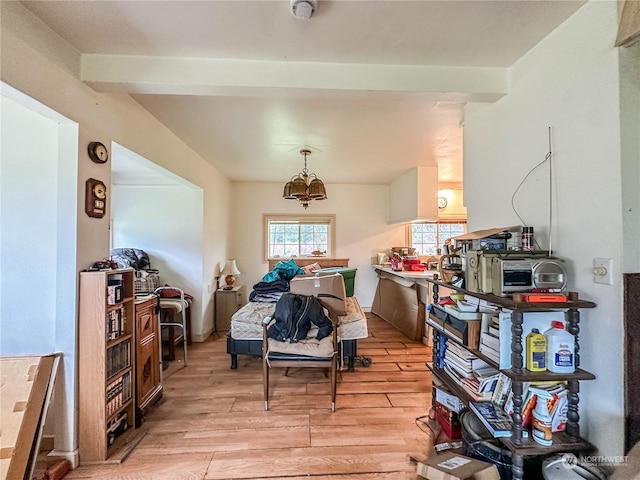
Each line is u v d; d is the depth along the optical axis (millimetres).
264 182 5918
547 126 1729
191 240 4309
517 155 1961
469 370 1898
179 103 2518
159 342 2656
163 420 2334
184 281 4297
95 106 1998
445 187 5965
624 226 1353
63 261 1836
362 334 3197
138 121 2516
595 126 1460
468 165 2523
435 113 2729
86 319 1864
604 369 1417
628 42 1322
